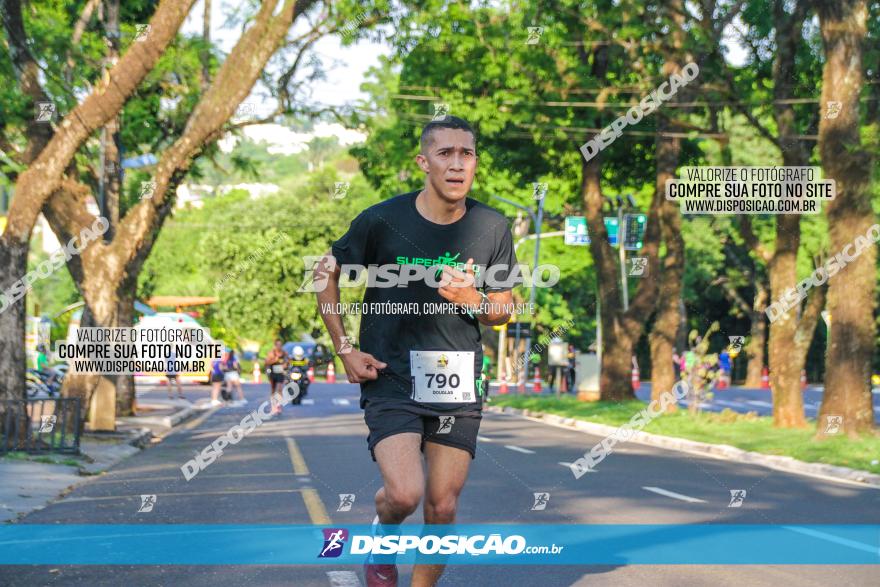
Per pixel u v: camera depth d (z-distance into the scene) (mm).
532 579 7512
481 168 36969
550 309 63125
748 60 25359
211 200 76312
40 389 30406
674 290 30844
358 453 18656
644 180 38312
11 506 11461
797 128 25453
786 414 24422
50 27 20906
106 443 20781
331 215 62719
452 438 5684
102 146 24547
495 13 30984
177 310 56438
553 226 59562
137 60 18625
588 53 33375
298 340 62781
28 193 18312
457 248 5672
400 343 5660
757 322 61969
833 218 20984
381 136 33031
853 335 20828
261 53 21312
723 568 7980
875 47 21391
